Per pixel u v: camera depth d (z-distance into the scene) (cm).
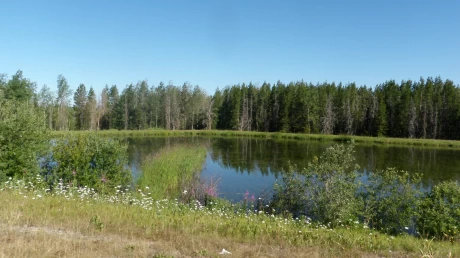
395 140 5494
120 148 1472
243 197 1636
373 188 1225
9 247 560
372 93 8144
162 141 5009
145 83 9688
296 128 7831
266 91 8975
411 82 8675
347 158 1250
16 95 5078
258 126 8769
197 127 9244
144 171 2055
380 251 731
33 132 1384
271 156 3275
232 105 8700
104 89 8819
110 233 705
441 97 7131
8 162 1279
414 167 2670
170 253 605
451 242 945
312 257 646
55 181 1290
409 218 1106
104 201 1031
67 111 7569
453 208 1023
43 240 613
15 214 762
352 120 7369
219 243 691
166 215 912
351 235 864
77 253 565
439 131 6744
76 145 1412
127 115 8606
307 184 1241
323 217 1127
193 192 1605
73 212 841
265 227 852
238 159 3039
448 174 2336
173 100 8856
